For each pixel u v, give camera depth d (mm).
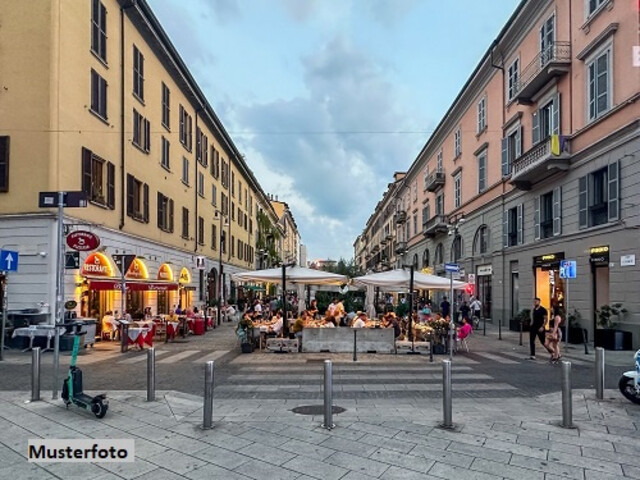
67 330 15586
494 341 19906
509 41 27219
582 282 19547
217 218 42000
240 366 12805
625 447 5977
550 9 22719
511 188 27406
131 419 7152
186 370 12156
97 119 19766
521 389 9977
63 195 8711
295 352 15586
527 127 25219
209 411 6699
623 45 17094
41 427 6734
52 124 16797
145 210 24953
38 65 16922
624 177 16859
